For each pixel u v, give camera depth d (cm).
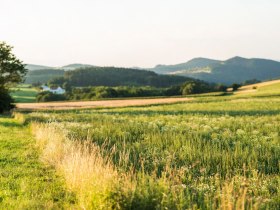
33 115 4728
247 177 1413
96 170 1098
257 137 2311
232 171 1471
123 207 890
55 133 2134
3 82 6644
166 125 3075
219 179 1323
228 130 2577
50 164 1584
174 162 1566
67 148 1631
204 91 17050
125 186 962
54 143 1767
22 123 3644
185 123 3244
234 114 4356
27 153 1847
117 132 2512
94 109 7488
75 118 4162
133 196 907
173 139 2141
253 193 1192
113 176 1030
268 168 1533
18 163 1642
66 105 9750
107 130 2606
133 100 10662
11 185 1280
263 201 1027
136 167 1496
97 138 2241
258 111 4691
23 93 18712
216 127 2838
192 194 1108
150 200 919
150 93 16638
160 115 4325
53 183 1304
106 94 15650
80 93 16300
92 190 973
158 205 891
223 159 1595
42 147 1967
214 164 1575
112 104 9012
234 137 2275
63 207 1052
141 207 899
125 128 2750
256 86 16138
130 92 16288
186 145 1897
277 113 4309
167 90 17025
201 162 1603
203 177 1316
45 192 1198
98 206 920
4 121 3959
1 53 6475
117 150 1778
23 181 1313
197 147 1939
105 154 1658
